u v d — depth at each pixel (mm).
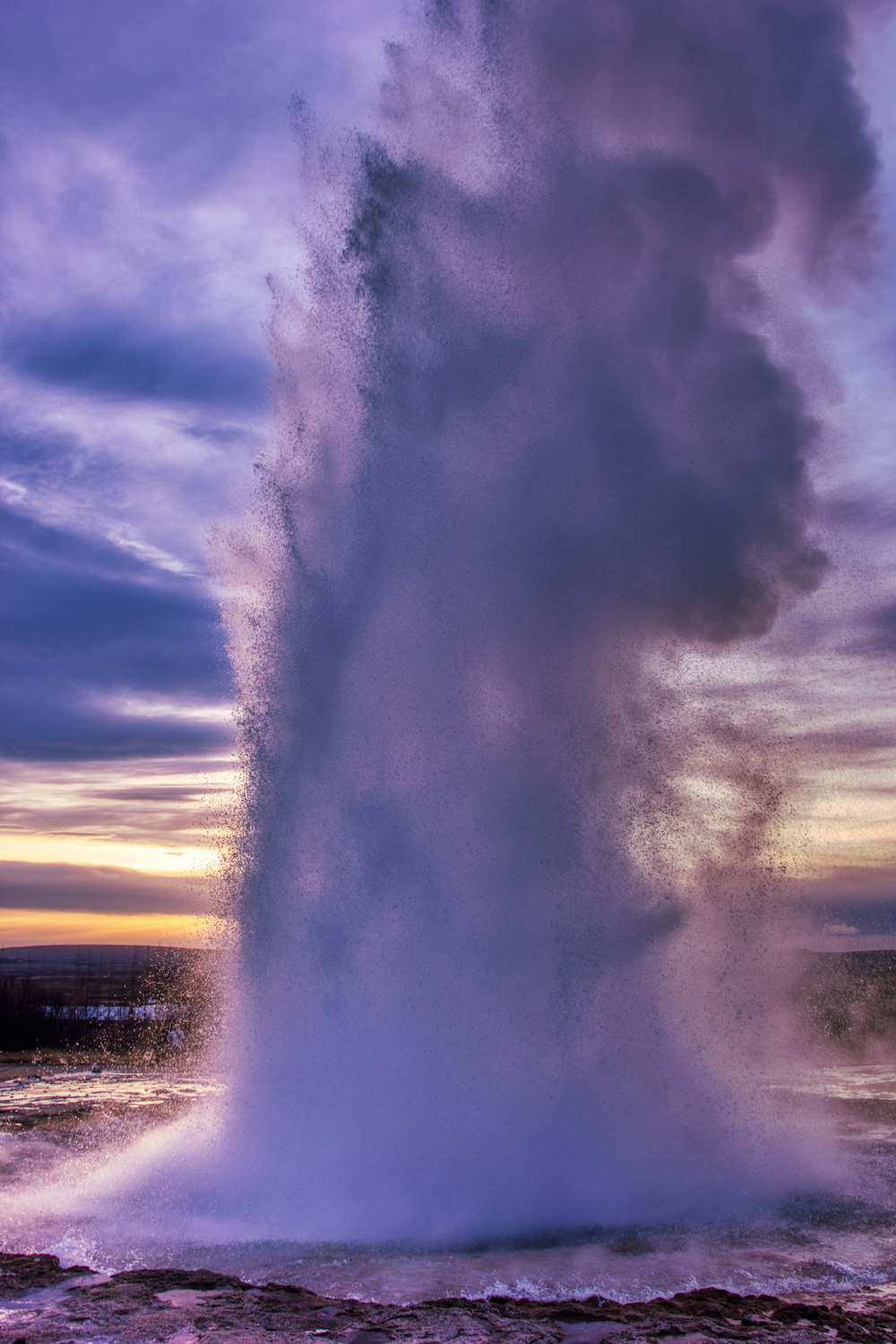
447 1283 8039
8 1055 31656
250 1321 6973
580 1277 8164
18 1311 7281
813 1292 7734
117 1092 19078
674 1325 6832
